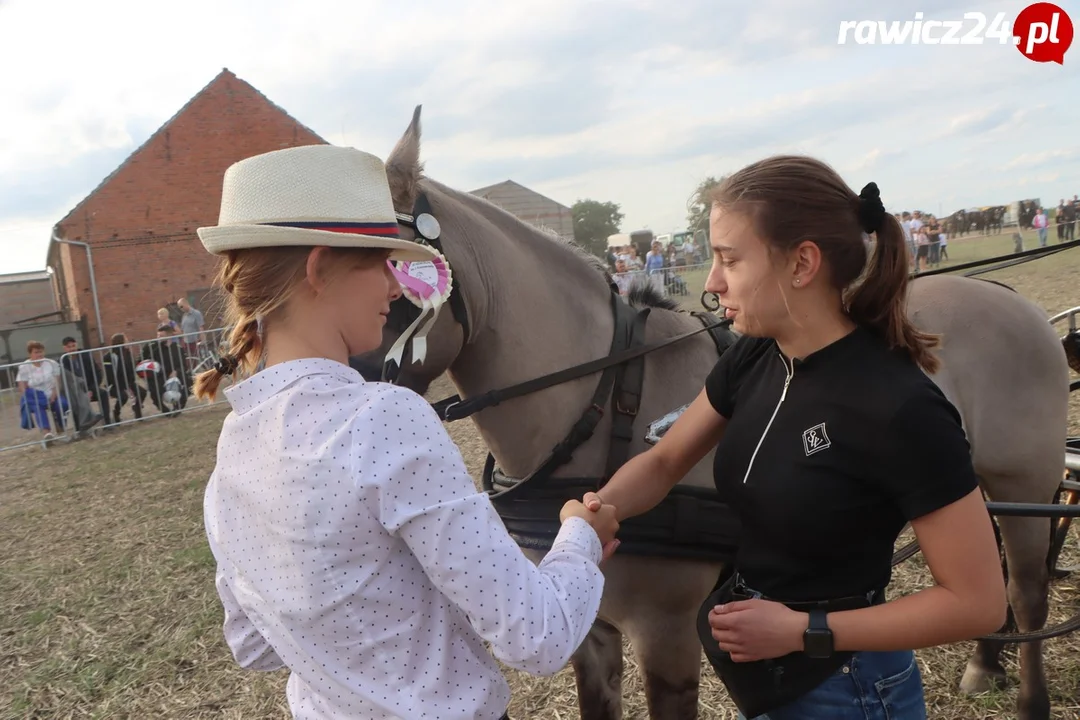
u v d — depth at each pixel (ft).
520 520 6.33
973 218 80.53
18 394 39.17
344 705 3.22
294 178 3.15
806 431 3.91
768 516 4.06
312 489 2.99
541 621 3.02
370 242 3.17
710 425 4.81
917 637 3.62
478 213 6.40
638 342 6.54
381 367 5.57
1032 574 7.93
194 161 67.10
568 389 6.32
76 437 35.24
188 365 39.45
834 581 4.02
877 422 3.65
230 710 10.30
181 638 12.58
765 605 3.95
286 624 3.20
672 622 6.33
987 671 8.55
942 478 3.54
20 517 22.16
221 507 3.46
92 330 65.41
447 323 5.86
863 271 3.90
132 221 65.82
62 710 10.93
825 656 3.82
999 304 7.85
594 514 4.09
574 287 6.66
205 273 68.08
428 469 3.01
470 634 3.39
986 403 7.61
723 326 6.83
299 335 3.29
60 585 15.94
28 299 97.30
